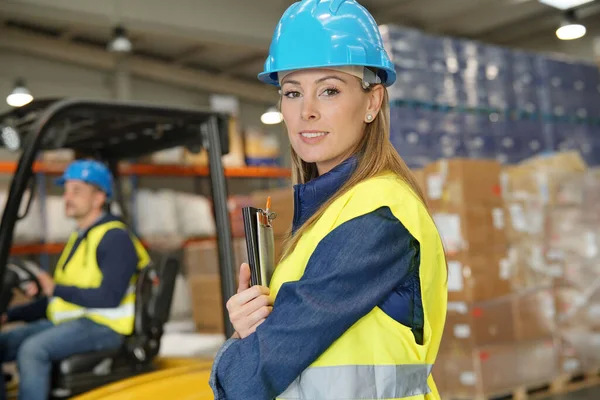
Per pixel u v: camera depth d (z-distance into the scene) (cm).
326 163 144
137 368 328
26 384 301
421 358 125
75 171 364
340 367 121
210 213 820
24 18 777
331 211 128
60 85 865
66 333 313
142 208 758
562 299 567
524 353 530
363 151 139
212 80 1030
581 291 571
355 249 120
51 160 689
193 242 798
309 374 122
